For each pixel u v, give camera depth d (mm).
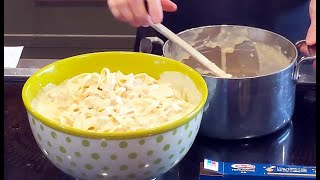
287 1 1189
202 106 585
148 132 526
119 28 1893
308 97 818
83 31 1916
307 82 843
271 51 841
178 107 625
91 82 664
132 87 660
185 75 681
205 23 1203
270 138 731
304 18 1202
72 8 1873
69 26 1901
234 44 871
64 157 554
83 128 565
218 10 1194
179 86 690
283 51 813
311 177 609
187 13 1193
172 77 702
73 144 534
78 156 542
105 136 518
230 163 636
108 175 559
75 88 661
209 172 614
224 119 688
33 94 646
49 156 578
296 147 715
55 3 1866
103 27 1896
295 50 764
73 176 607
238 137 708
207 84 667
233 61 878
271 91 673
